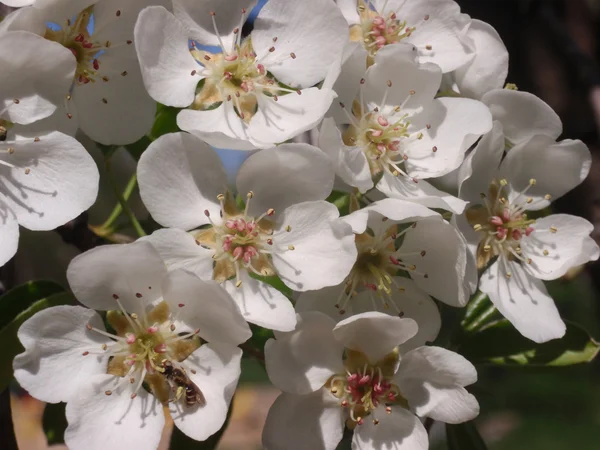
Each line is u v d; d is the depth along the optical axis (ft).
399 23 0.69
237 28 0.66
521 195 0.68
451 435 0.70
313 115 0.63
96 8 0.65
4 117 0.61
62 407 0.68
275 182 0.63
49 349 0.60
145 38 0.62
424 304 0.64
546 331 0.66
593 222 0.82
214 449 0.65
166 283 0.60
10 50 0.60
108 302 0.61
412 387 0.63
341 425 0.63
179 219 0.62
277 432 0.62
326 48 0.65
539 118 0.67
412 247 0.64
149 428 0.61
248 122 0.65
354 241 0.61
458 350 0.68
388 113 0.66
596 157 0.86
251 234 0.63
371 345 0.62
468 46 0.68
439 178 0.67
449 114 0.66
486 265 0.68
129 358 0.61
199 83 0.65
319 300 0.63
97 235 0.68
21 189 0.61
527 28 0.95
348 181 0.62
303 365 0.62
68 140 0.61
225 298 0.58
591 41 0.99
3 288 0.67
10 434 0.65
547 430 1.52
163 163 0.62
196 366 0.61
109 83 0.65
